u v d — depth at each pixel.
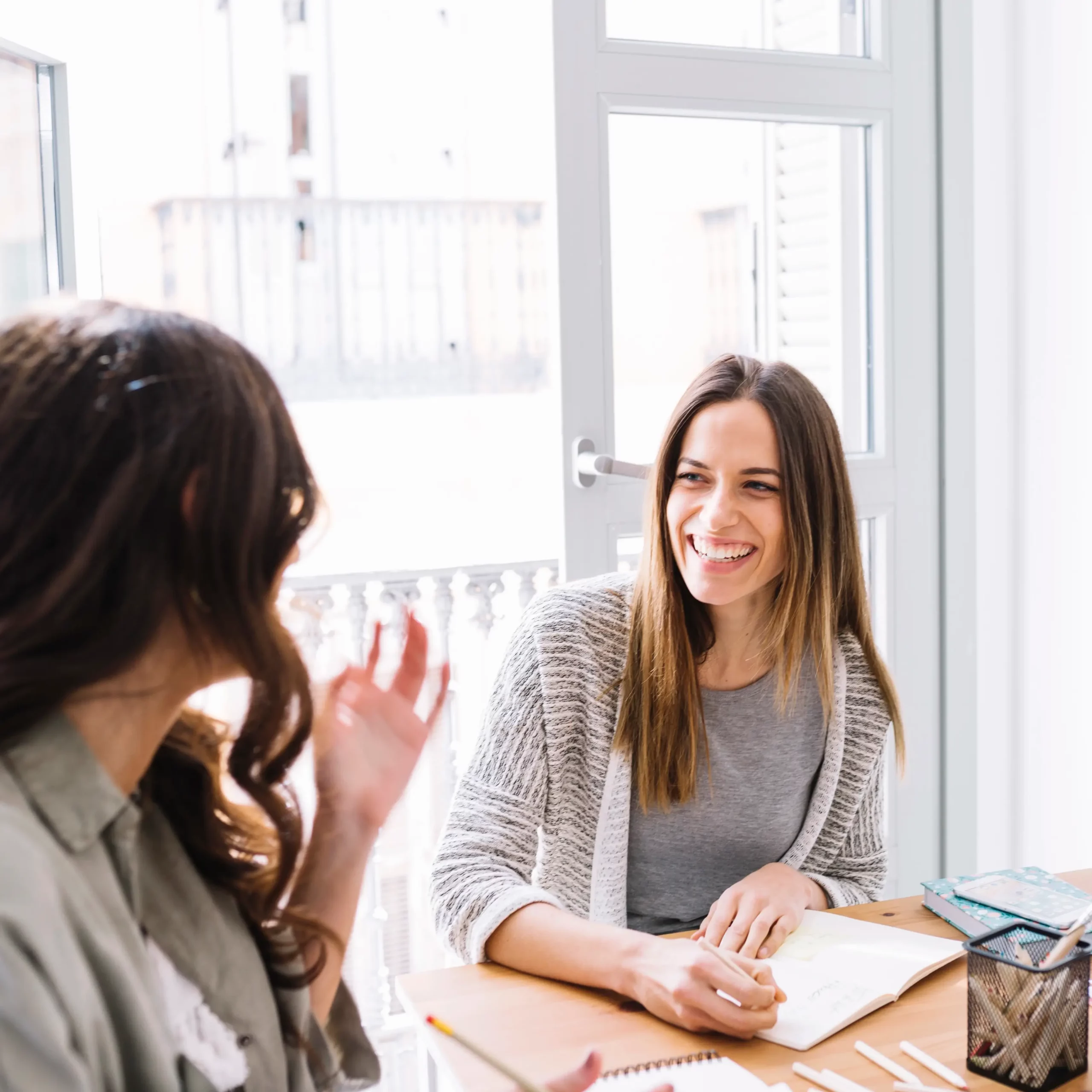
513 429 4.66
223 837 0.71
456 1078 0.89
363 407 4.52
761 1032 0.94
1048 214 1.97
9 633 0.53
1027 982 0.84
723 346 2.01
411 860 2.51
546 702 1.30
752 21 1.97
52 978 0.50
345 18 4.34
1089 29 1.87
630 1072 0.87
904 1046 0.90
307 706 0.62
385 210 4.48
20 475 0.54
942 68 2.06
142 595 0.54
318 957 0.74
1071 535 1.96
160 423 0.55
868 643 1.40
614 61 1.88
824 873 1.38
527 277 4.64
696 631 1.31
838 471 1.33
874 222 2.07
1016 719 2.09
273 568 0.60
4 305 1.79
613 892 1.31
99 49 4.04
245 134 4.28
